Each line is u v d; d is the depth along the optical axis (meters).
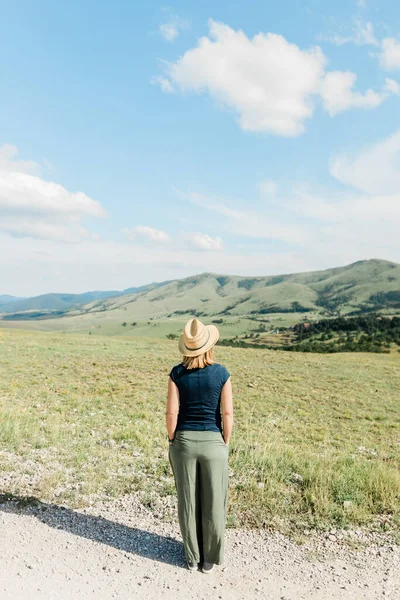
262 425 15.64
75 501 5.88
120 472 7.34
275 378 28.11
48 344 40.66
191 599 3.66
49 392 19.28
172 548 4.66
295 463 7.86
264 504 5.91
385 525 5.41
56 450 8.62
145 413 15.62
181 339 4.39
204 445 4.16
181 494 4.22
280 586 3.96
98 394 20.17
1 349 33.53
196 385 4.23
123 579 3.94
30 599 3.52
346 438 14.95
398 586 4.02
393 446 14.07
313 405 21.00
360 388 26.39
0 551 4.31
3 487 6.22
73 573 3.99
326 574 4.21
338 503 6.06
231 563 4.38
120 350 38.97
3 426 10.02
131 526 5.18
